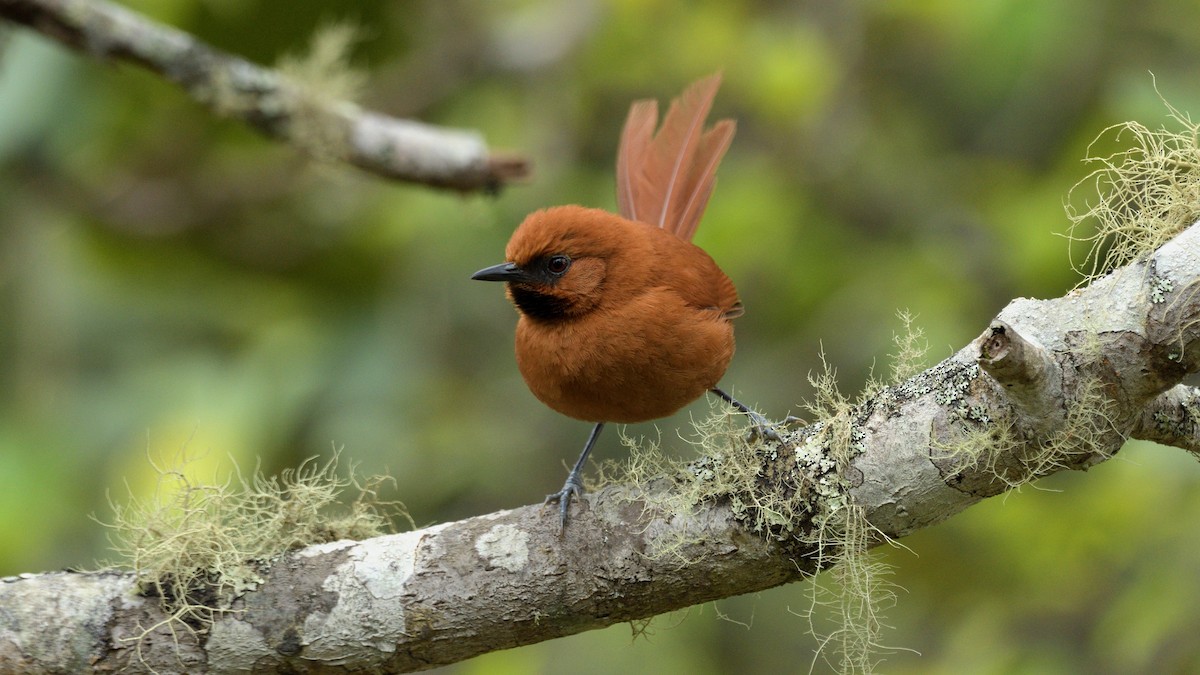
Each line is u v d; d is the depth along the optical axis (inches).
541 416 505.0
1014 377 202.2
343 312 492.1
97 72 449.1
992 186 507.2
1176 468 418.9
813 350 491.8
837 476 225.5
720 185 515.8
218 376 465.4
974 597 449.7
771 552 229.5
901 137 529.3
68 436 438.9
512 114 533.0
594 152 538.0
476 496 490.3
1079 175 461.7
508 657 440.8
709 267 325.4
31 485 422.9
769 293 512.7
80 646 232.5
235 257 509.0
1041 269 462.9
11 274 446.6
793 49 496.1
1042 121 504.7
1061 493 450.3
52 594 235.5
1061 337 212.2
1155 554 415.5
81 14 358.6
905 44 530.3
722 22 514.6
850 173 522.6
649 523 233.3
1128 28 472.1
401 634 236.2
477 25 532.1
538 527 237.9
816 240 507.5
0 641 231.5
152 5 474.3
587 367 299.3
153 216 497.0
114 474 438.3
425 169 398.9
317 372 472.4
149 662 233.5
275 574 238.2
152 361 470.0
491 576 235.5
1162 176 221.9
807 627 461.1
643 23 513.0
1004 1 445.4
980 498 223.9
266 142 502.9
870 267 502.3
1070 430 211.6
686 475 236.2
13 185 450.0
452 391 504.1
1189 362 206.8
